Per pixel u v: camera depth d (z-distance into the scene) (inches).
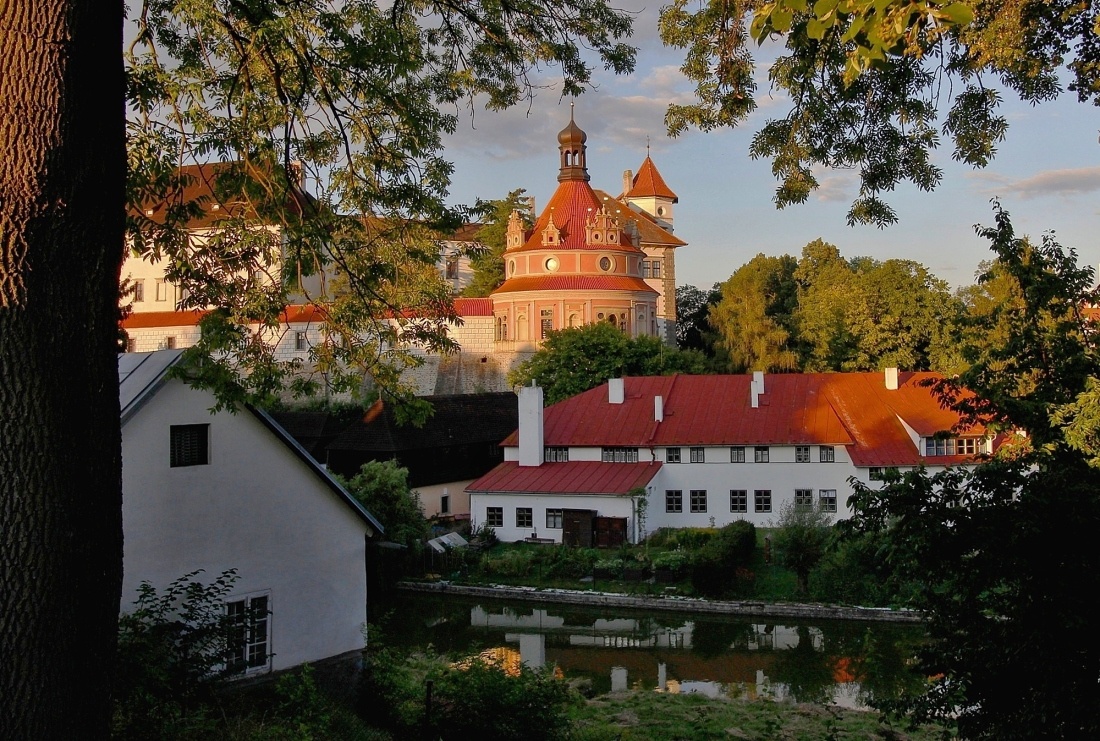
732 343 3100.4
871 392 1967.3
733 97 518.9
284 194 528.1
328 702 673.6
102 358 258.2
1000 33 437.7
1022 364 462.6
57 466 245.3
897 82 491.5
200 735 501.7
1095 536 382.9
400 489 1724.9
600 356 2593.5
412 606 1517.0
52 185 246.4
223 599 736.3
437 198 593.3
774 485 1882.4
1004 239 479.2
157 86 471.8
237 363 558.9
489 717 646.5
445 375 3255.4
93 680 251.8
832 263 3627.0
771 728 834.2
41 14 245.1
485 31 579.8
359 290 599.5
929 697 441.7
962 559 410.6
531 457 1983.3
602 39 596.7
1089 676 379.6
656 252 4352.9
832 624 1364.4
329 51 515.5
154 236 513.0
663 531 1835.6
